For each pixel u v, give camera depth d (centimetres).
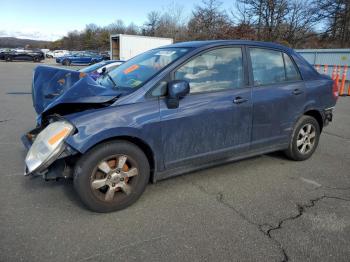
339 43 3291
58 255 256
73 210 325
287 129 443
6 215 313
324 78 485
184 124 344
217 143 376
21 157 478
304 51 2025
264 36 3186
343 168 452
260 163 468
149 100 326
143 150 339
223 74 377
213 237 283
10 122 702
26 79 1747
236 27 2877
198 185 391
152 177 349
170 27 4822
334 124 744
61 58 3688
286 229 297
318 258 257
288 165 461
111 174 315
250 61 401
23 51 4106
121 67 422
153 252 262
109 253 260
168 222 307
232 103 375
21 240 274
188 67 352
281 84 427
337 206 342
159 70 343
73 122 294
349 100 1162
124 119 309
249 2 3194
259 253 262
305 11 3328
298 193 372
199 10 3444
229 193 370
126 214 321
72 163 315
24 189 371
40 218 309
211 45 373
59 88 420
